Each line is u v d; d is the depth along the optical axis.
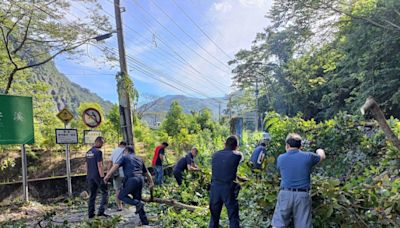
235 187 4.80
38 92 14.44
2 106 8.01
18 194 8.69
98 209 7.54
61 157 17.45
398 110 18.20
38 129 15.53
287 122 8.92
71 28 11.37
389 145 6.11
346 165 7.36
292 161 4.01
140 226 5.94
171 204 6.70
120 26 10.23
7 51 11.87
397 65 17.09
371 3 17.12
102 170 6.83
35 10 10.66
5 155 14.04
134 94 10.19
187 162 8.46
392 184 4.20
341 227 3.88
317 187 4.04
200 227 5.45
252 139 11.34
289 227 4.15
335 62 22.45
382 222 3.77
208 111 37.94
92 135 9.77
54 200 9.09
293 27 19.20
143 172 6.48
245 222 4.79
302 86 28.16
